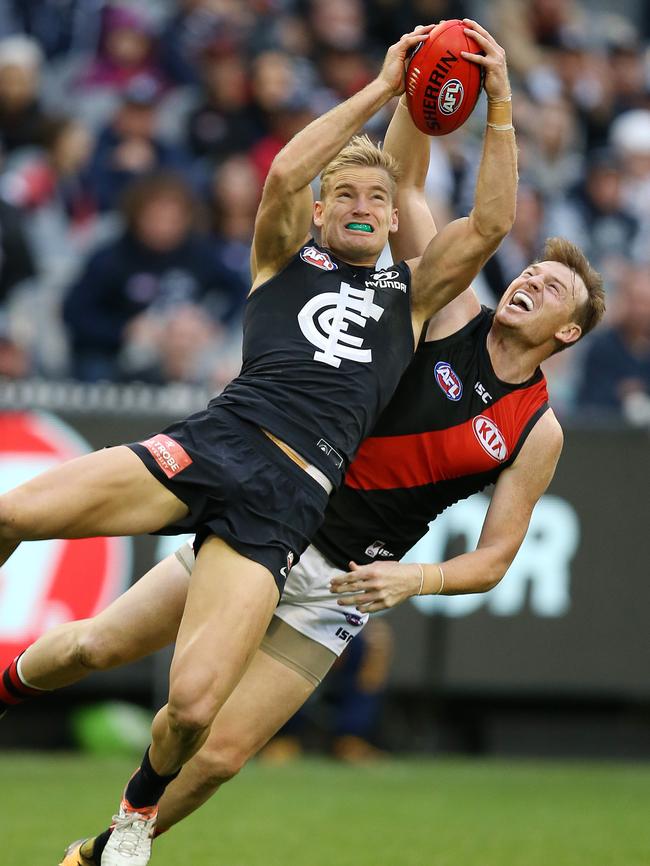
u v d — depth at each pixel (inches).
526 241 1425.9
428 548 1101.1
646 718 1227.9
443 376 623.2
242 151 1485.0
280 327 594.9
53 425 1090.7
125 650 605.9
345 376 583.5
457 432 621.0
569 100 1691.7
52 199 1414.9
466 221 611.5
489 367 627.8
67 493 536.4
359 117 595.8
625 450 1149.7
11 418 1087.0
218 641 535.2
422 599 1128.2
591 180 1578.5
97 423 1094.4
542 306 620.4
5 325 1284.4
